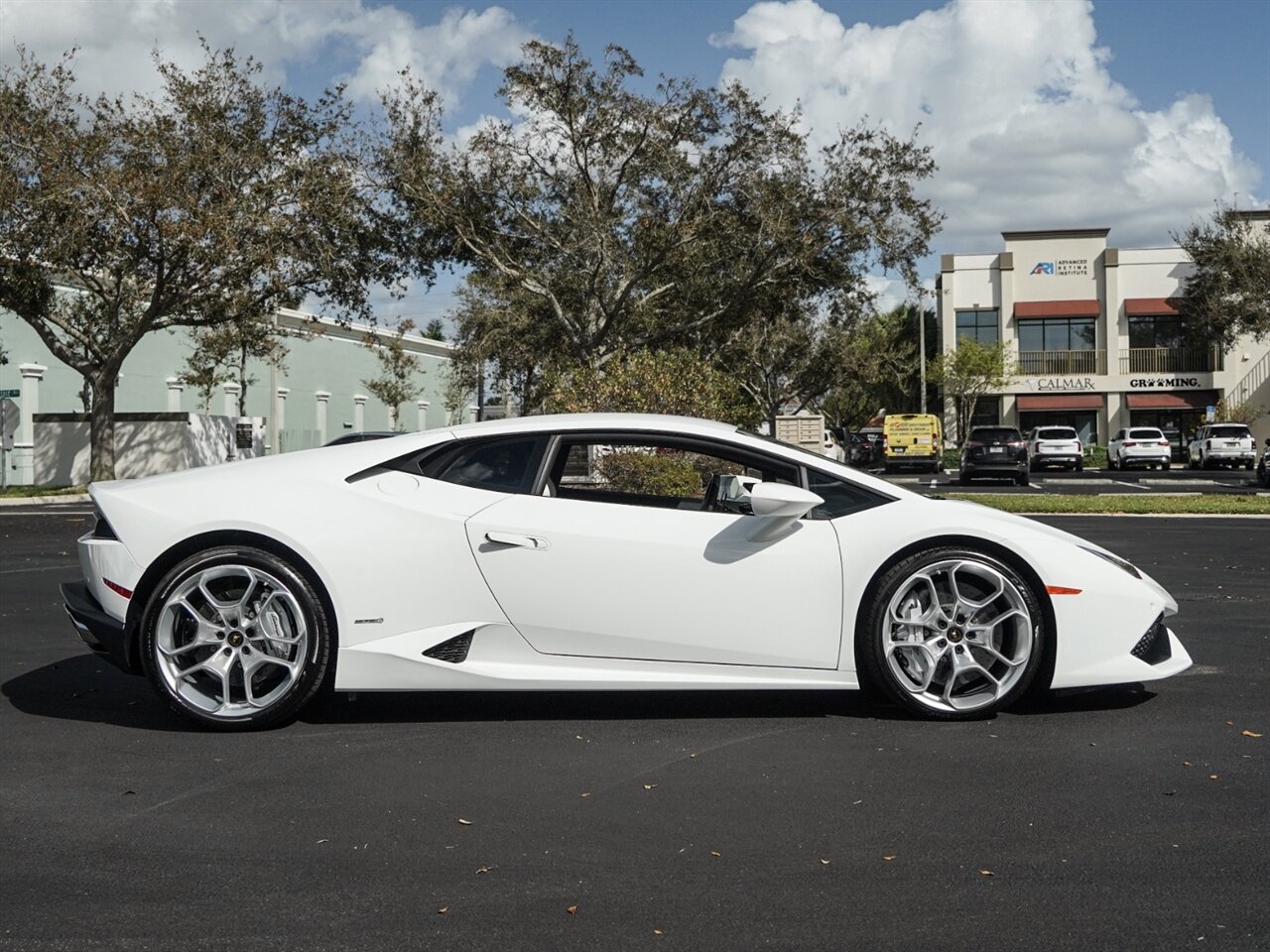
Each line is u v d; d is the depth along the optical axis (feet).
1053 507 60.75
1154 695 17.22
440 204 91.81
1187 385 168.96
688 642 15.62
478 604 15.60
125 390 125.59
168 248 85.35
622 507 15.98
